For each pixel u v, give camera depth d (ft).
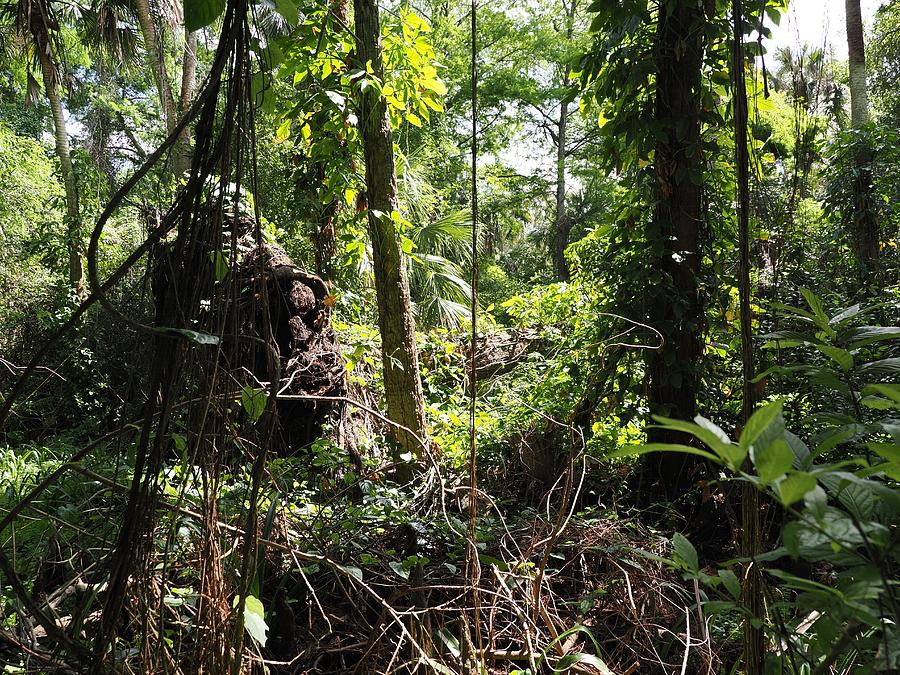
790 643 3.57
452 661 5.69
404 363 12.26
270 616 6.22
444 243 21.40
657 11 11.95
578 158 53.67
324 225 16.22
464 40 51.72
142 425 4.14
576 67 12.42
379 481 10.89
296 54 12.04
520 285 46.78
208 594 4.23
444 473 11.38
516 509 11.32
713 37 10.51
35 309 26.48
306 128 13.17
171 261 4.05
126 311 5.05
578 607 6.91
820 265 17.95
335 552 7.27
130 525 3.87
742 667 6.20
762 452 1.92
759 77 11.34
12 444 16.58
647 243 11.55
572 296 17.51
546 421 12.84
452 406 15.98
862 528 2.07
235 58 4.18
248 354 5.10
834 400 8.55
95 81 43.98
